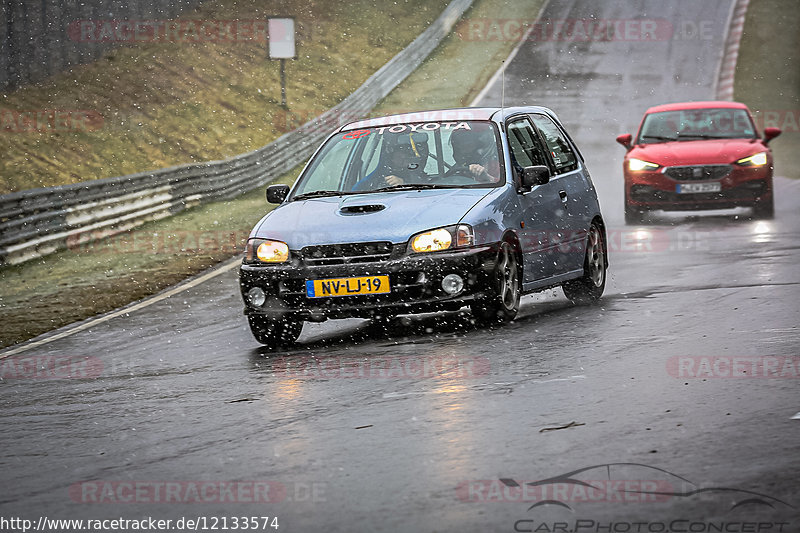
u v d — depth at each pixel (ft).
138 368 69.10
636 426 43.19
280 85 338.13
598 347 61.00
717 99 328.29
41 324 97.55
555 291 92.12
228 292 105.29
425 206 71.10
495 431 43.91
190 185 195.11
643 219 139.13
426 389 53.11
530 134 82.12
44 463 45.01
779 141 275.80
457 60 373.20
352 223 70.59
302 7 405.59
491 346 63.93
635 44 381.19
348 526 33.60
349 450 42.68
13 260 145.38
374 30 403.75
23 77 274.98
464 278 68.85
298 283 70.28
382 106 325.21
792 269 88.38
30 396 62.23
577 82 344.49
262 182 227.20
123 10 323.57
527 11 424.05
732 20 400.26
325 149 81.25
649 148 141.69
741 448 39.19
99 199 166.20
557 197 80.38
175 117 285.43
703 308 72.43
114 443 47.65
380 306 69.05
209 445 45.60
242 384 59.36
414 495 36.19
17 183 221.87
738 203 134.62
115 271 131.44
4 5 270.87
